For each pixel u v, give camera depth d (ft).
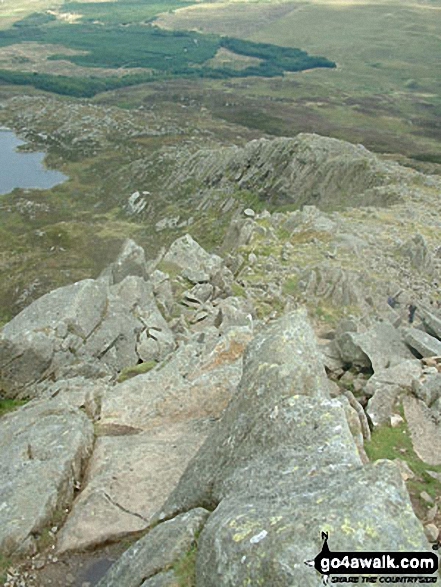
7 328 92.99
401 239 155.02
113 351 94.94
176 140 519.60
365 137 526.98
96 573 47.65
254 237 162.61
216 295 123.95
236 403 50.85
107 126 565.53
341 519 32.50
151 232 317.83
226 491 42.75
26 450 60.85
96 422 66.69
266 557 32.04
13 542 48.98
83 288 98.43
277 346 52.06
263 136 536.01
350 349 77.36
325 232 157.17
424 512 49.75
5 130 593.42
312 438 43.04
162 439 61.57
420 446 58.80
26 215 374.43
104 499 53.31
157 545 40.70
